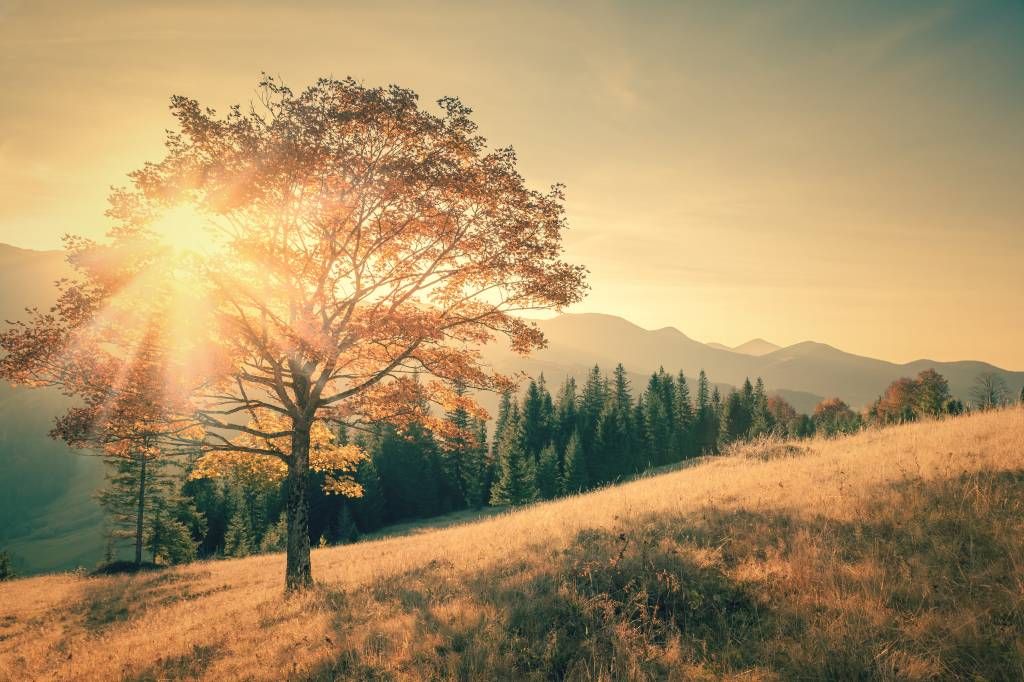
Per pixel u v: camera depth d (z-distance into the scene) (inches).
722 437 2928.2
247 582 578.9
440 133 424.2
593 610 237.8
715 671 183.6
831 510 293.0
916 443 432.1
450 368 474.6
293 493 444.8
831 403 4926.2
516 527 484.7
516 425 2770.7
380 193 409.7
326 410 469.1
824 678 167.8
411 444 2388.0
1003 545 217.6
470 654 217.2
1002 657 163.3
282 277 427.8
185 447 456.1
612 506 453.1
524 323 477.1
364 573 431.8
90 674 292.2
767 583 232.8
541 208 449.4
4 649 426.6
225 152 386.9
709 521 323.3
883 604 199.9
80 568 1082.1
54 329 376.8
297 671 237.5
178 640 329.7
